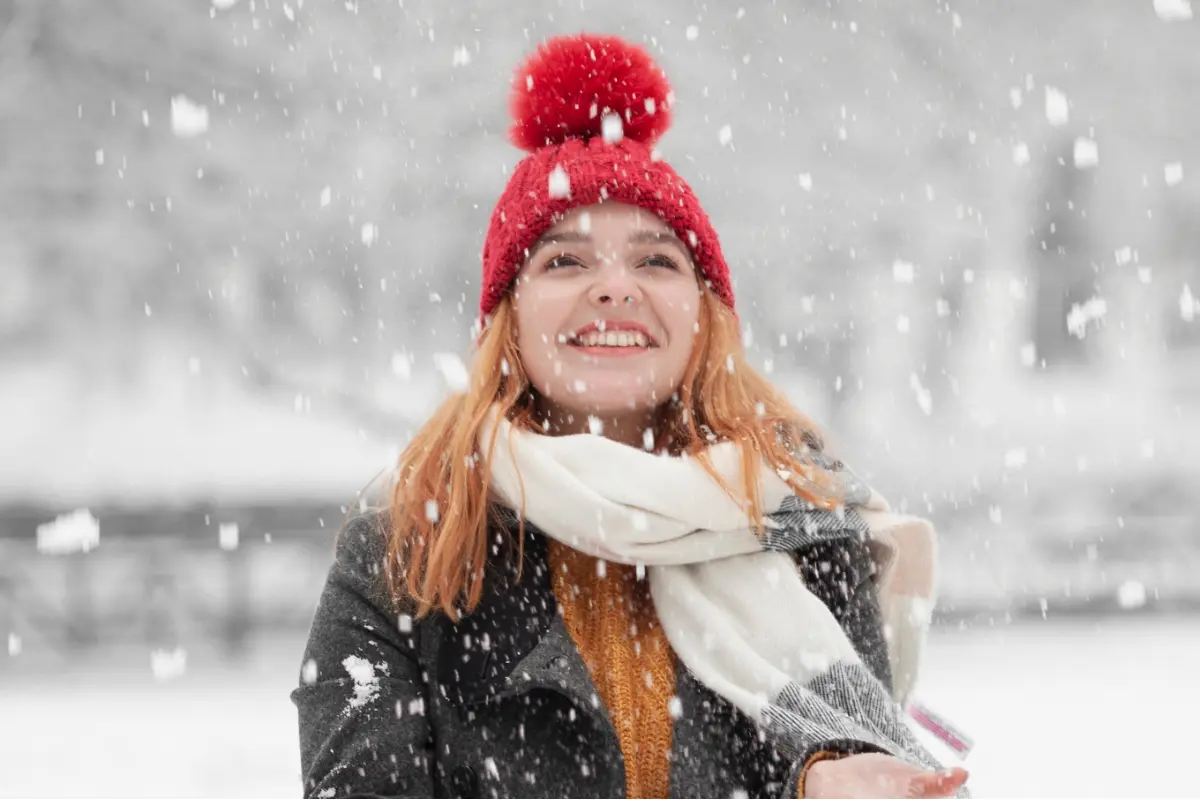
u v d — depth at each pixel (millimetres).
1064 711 7469
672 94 2471
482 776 2090
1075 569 14016
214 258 15984
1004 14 18156
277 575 12227
